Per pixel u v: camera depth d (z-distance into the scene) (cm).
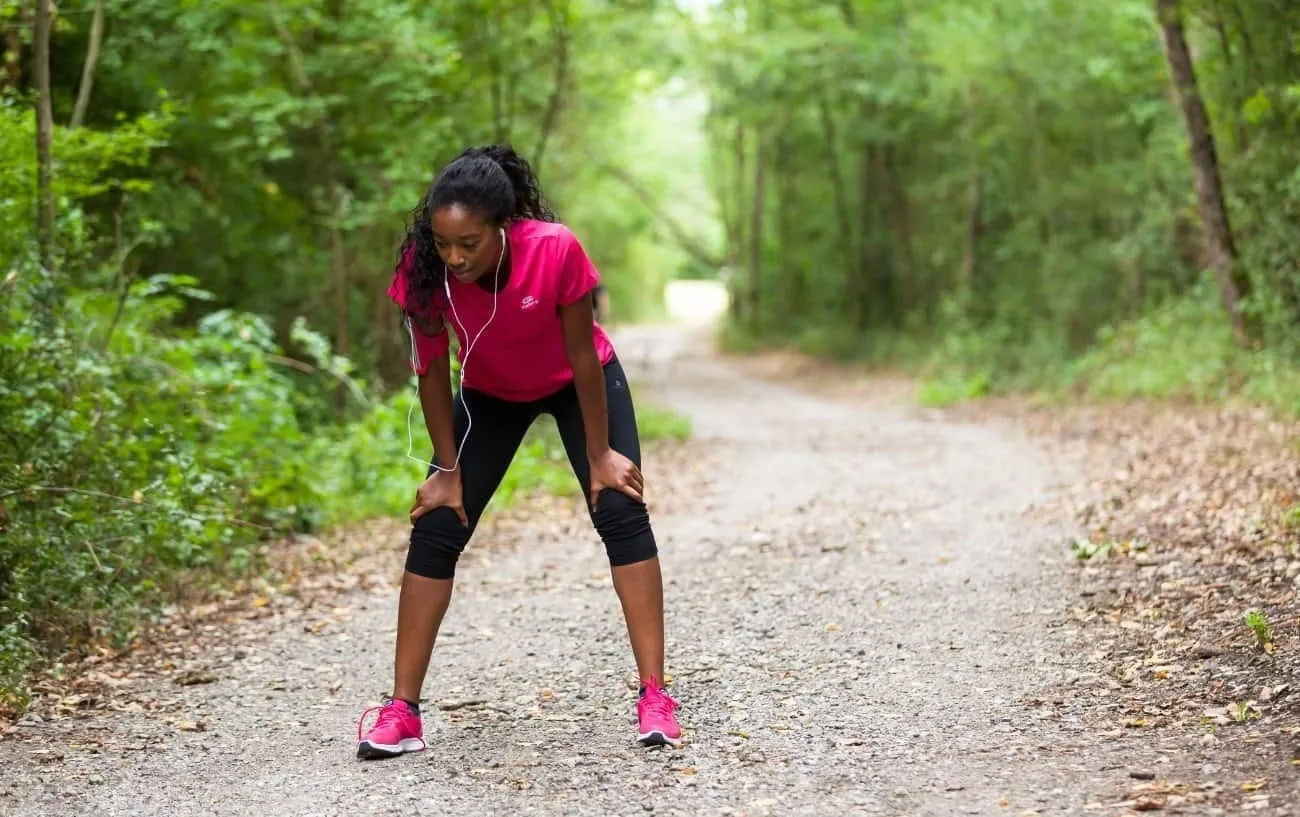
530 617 580
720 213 3884
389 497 903
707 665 479
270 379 985
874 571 637
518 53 1447
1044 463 1030
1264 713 372
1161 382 1402
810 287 3428
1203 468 860
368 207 1258
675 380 2644
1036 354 1884
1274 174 1224
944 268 2627
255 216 1277
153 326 918
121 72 1075
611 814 330
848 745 378
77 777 372
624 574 386
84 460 591
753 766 363
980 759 358
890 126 2592
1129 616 503
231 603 621
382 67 1223
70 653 513
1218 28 1248
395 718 386
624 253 4991
